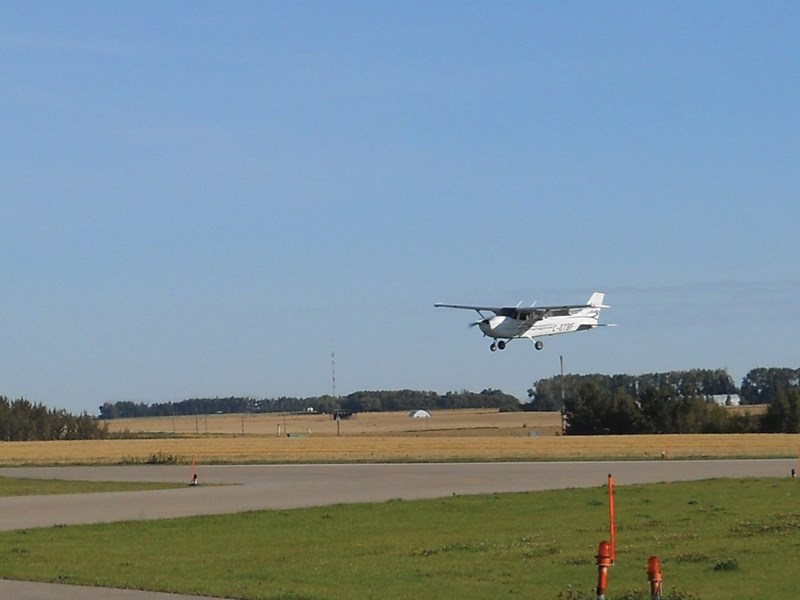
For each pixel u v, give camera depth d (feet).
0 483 187.93
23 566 80.59
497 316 248.73
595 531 100.83
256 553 89.30
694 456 251.39
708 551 84.02
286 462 248.73
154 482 187.52
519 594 66.74
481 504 130.00
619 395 447.42
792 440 329.52
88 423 490.90
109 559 85.56
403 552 88.69
